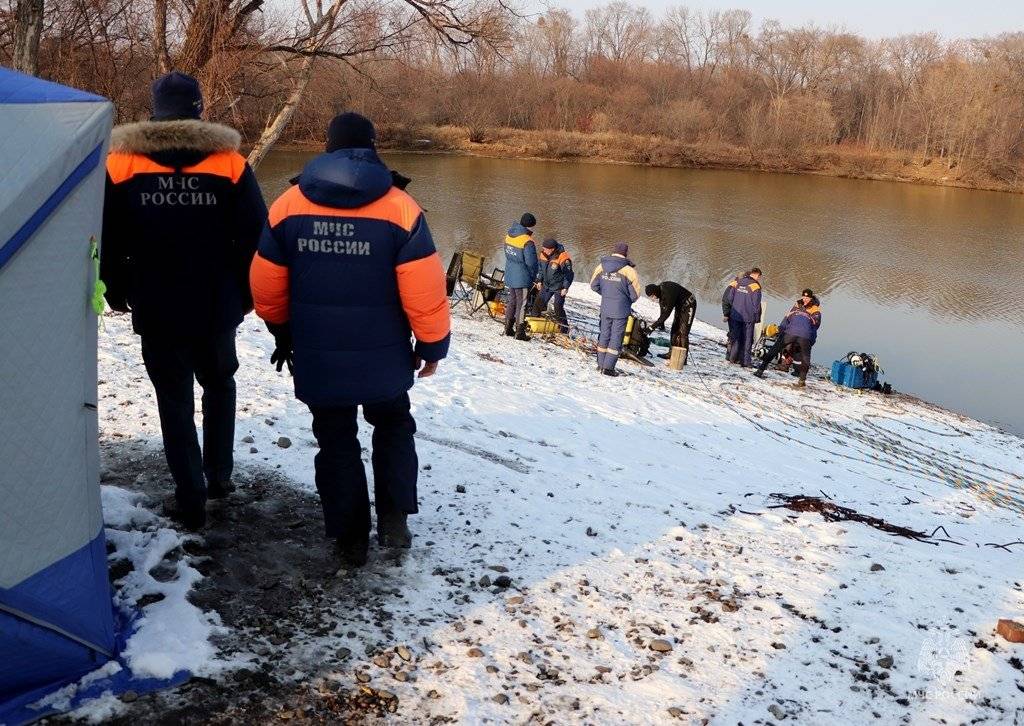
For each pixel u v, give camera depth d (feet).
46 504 8.47
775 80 340.18
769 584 13.98
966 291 104.27
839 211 166.40
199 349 12.39
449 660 10.51
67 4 35.86
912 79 326.24
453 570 12.75
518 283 46.39
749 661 11.35
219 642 10.23
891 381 70.54
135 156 11.02
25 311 8.04
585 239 119.14
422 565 12.67
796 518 19.29
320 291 10.73
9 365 7.96
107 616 9.47
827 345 80.07
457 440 21.18
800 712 10.32
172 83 11.44
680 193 177.27
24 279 7.98
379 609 11.38
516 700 9.91
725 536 16.60
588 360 45.14
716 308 88.99
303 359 11.06
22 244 7.84
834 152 247.29
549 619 11.80
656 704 10.15
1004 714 10.62
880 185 220.23
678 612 12.53
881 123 281.95
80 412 8.82
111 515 12.45
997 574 15.81
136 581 11.02
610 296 41.32
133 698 9.09
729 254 117.19
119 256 11.46
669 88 303.07
